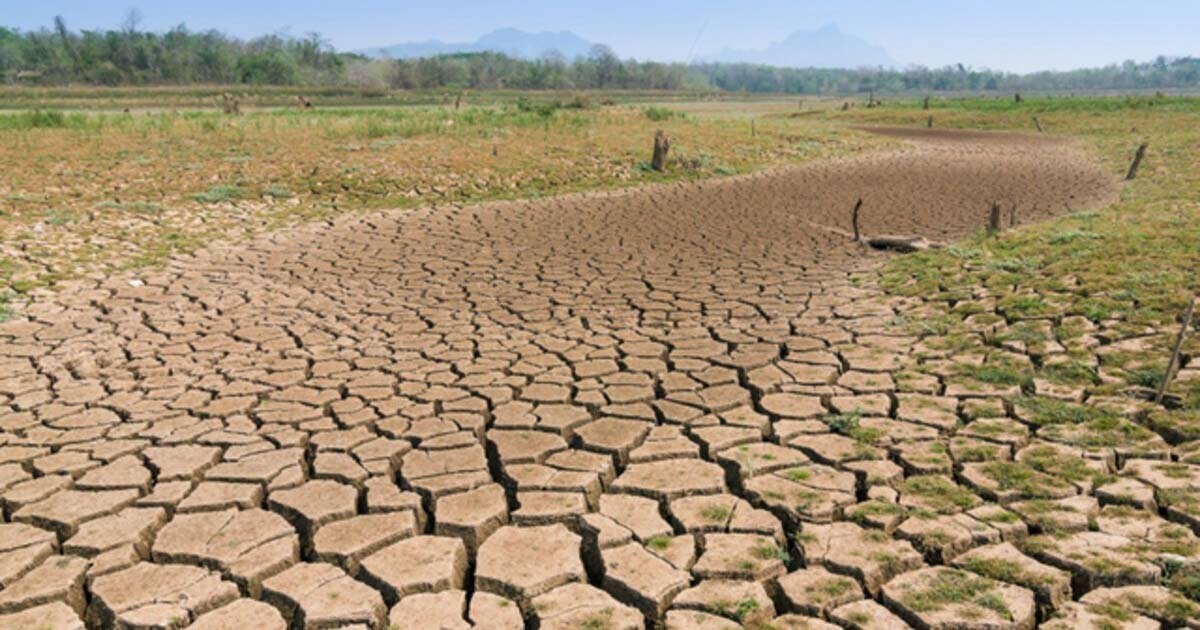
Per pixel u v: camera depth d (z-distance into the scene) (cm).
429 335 768
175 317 830
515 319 820
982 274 909
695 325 785
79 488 472
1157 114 3791
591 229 1341
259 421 567
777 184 1950
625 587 372
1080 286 812
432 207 1547
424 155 1967
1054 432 505
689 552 397
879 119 4797
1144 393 550
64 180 1567
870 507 427
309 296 917
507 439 530
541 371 660
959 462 475
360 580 391
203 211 1412
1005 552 386
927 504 429
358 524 432
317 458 506
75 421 570
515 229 1341
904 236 1228
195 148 1983
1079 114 4144
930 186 1912
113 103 5294
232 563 399
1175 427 496
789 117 4969
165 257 1106
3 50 8900
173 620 358
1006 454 482
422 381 641
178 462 504
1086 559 372
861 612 350
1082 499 425
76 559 405
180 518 440
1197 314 685
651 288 941
